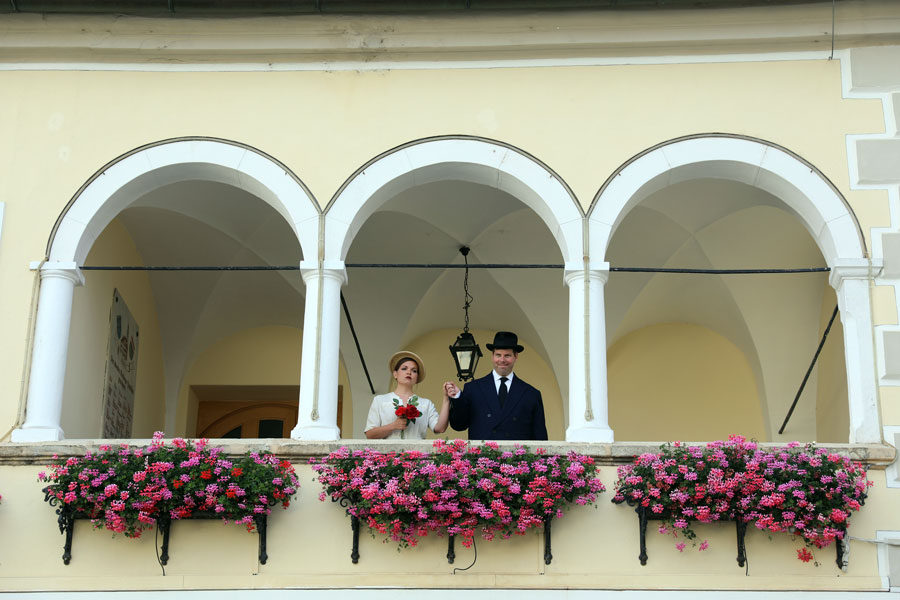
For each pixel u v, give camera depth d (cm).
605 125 1156
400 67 1186
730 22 1173
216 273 1426
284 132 1163
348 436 1441
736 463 1020
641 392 1463
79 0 1165
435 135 1156
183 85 1184
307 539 1025
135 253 1381
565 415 1438
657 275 1416
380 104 1171
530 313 1443
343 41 1187
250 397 1520
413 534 1016
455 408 1142
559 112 1162
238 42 1190
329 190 1139
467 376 1256
